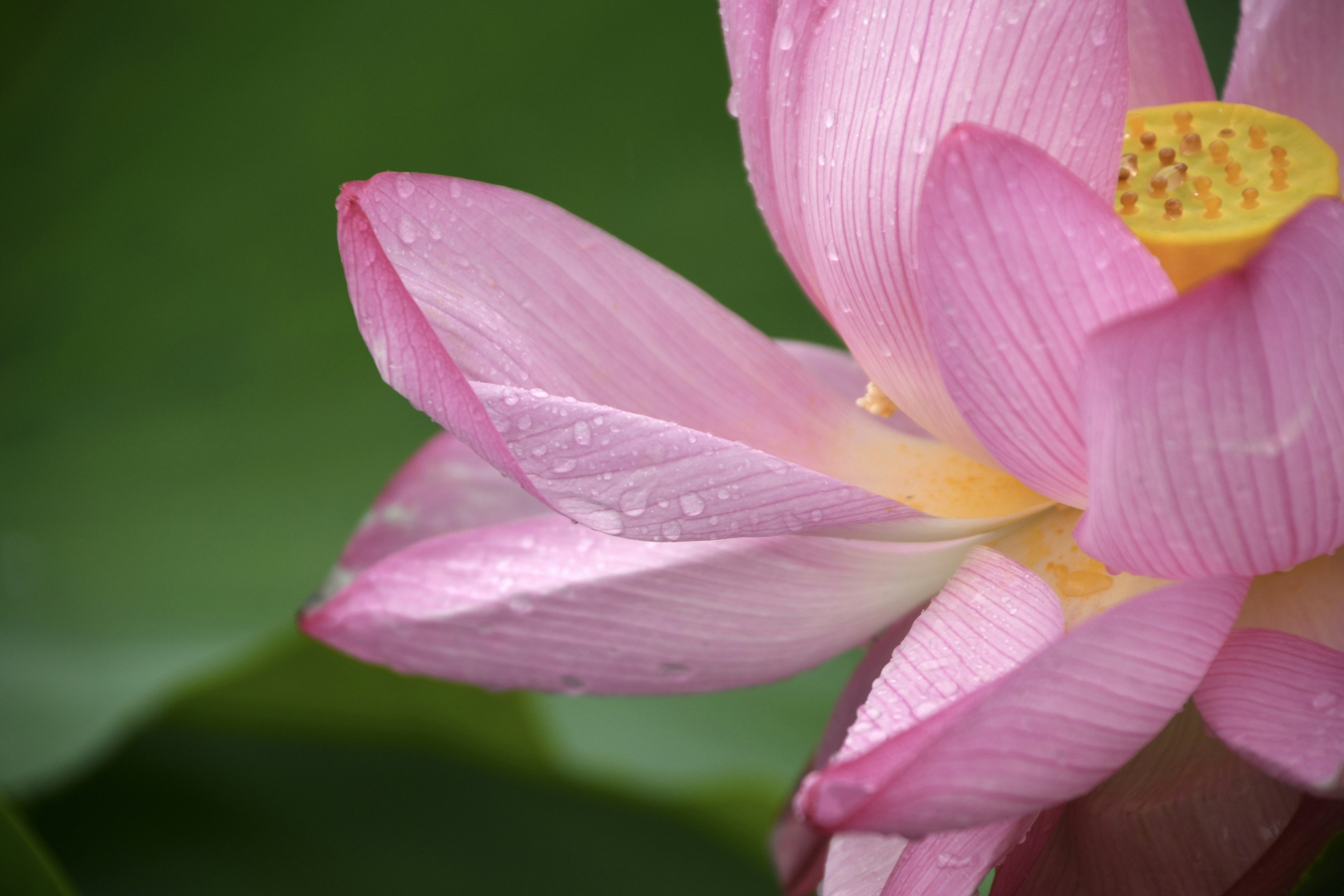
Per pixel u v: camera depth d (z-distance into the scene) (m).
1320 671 0.90
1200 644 0.89
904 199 0.91
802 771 0.97
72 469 1.06
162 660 1.03
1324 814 0.91
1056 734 0.88
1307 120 0.95
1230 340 0.87
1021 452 0.91
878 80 0.90
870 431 0.95
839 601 0.94
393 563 0.95
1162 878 0.92
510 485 0.99
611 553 0.94
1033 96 0.90
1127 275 0.89
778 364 0.96
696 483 0.90
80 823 1.06
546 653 0.94
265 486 1.06
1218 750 0.93
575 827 1.07
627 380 0.94
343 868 1.05
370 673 1.03
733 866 1.06
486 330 0.93
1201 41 1.07
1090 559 0.92
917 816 0.87
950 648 0.90
